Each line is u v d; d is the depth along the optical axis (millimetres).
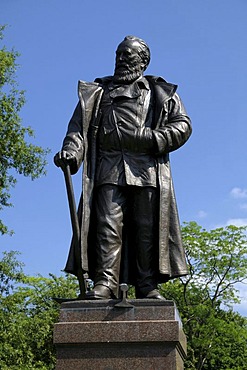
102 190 7043
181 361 6418
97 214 7016
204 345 27562
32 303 30672
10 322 18891
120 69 7441
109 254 6859
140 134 7062
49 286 32406
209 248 28734
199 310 27891
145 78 7531
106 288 6668
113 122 7156
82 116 7152
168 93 7301
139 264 6973
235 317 32562
